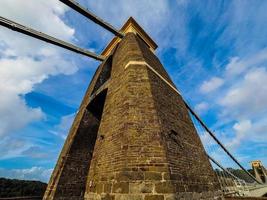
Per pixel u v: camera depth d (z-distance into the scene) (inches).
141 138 210.2
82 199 333.1
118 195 177.8
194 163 254.4
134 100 250.5
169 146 220.5
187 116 353.4
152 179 180.7
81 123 399.2
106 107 317.4
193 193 207.3
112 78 365.4
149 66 331.3
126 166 190.1
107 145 243.8
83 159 368.2
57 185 319.6
